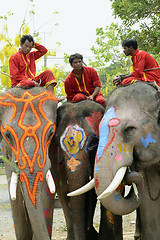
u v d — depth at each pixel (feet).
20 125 14.14
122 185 14.69
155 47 29.37
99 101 17.17
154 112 14.20
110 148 13.74
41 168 13.79
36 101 14.73
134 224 23.27
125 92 14.38
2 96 14.99
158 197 15.24
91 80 17.60
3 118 14.66
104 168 13.56
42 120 14.46
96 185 13.57
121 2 29.04
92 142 15.52
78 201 15.25
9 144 14.37
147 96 14.28
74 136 15.51
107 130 13.96
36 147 13.91
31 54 17.42
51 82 16.63
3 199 33.94
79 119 15.79
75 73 17.40
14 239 20.54
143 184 13.93
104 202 13.56
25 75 16.90
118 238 16.10
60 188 16.72
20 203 15.46
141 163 14.35
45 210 15.49
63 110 16.25
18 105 14.60
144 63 15.90
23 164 13.69
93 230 17.17
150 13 29.17
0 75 32.55
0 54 34.09
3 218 26.22
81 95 16.88
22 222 15.66
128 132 13.94
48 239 13.56
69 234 16.67
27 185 13.60
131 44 16.12
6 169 15.51
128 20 29.37
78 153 15.37
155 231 15.12
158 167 15.02
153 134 14.11
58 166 16.11
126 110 14.08
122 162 13.62
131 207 13.82
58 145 15.81
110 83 48.73
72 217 15.49
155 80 15.88
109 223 15.83
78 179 15.23
